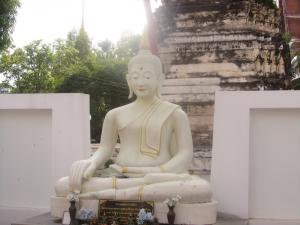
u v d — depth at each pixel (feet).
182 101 36.17
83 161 17.25
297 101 18.92
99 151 18.20
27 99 21.89
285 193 19.47
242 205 19.13
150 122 17.67
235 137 19.33
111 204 16.16
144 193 15.97
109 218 16.06
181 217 15.80
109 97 79.66
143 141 17.67
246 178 19.16
